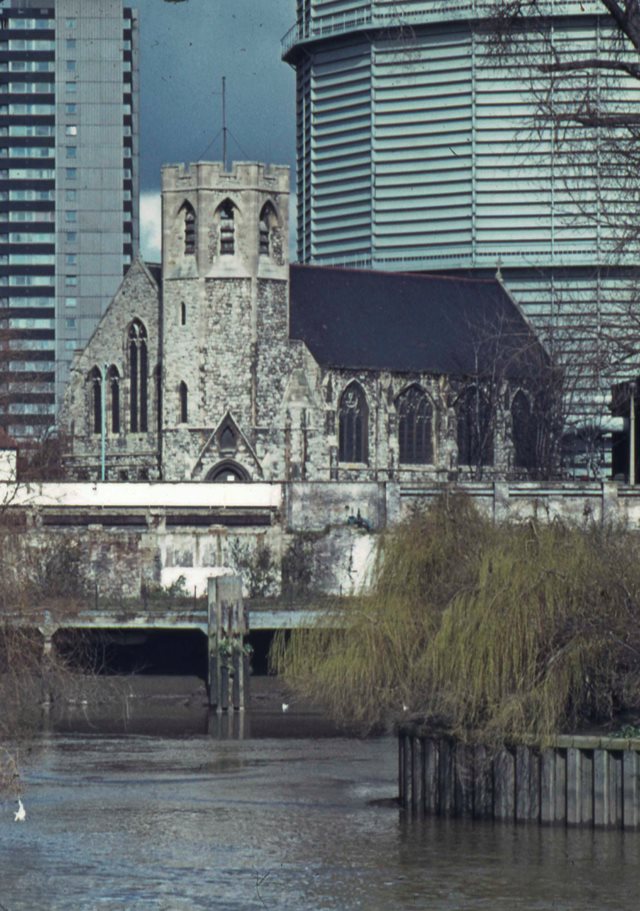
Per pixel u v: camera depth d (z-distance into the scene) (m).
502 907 178.00
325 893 183.88
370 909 177.62
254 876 191.00
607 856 195.00
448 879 188.38
